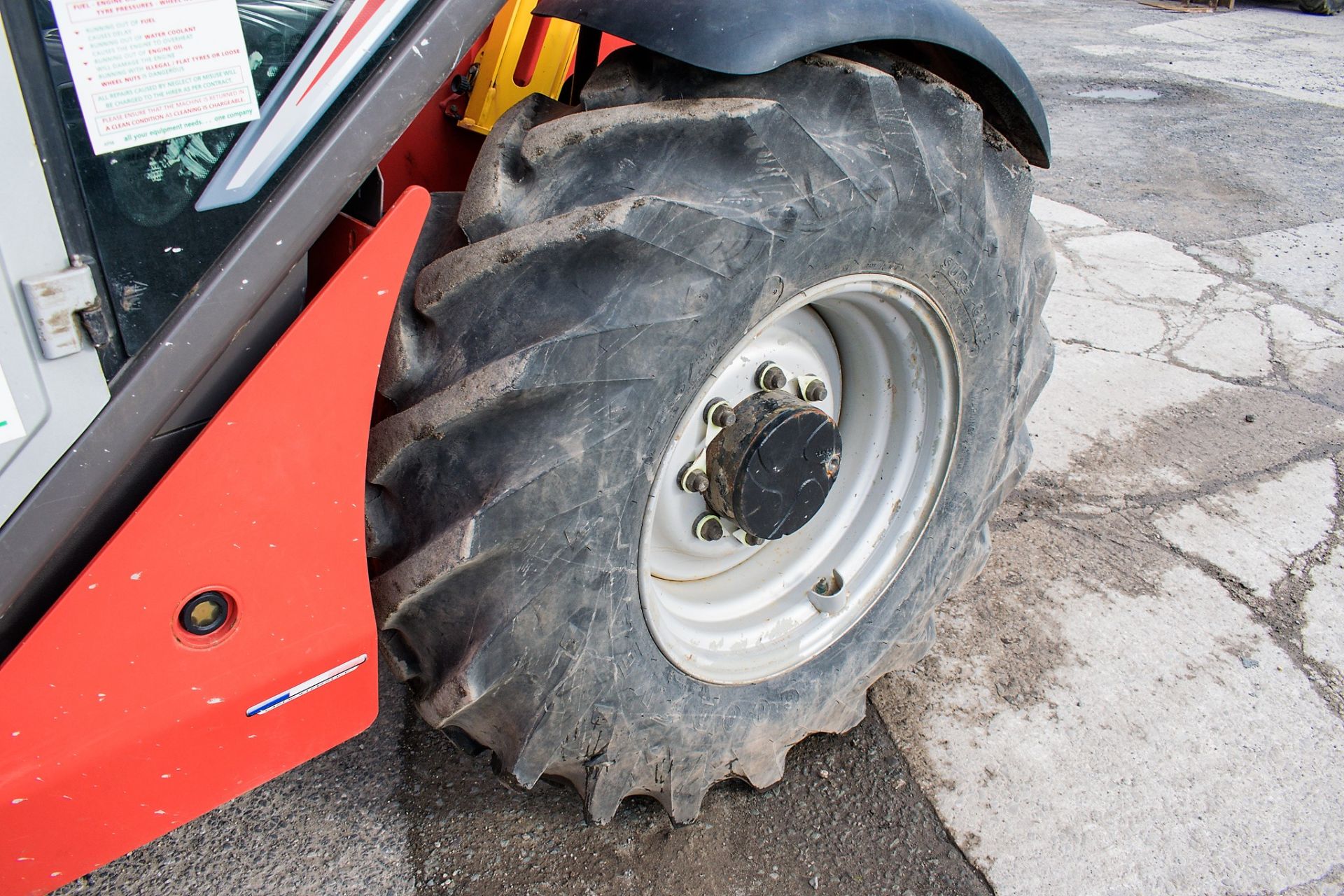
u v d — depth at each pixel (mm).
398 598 1329
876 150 1409
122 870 1697
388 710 2031
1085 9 10258
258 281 1035
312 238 1059
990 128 1764
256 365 1102
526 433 1269
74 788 1127
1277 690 2229
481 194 1271
